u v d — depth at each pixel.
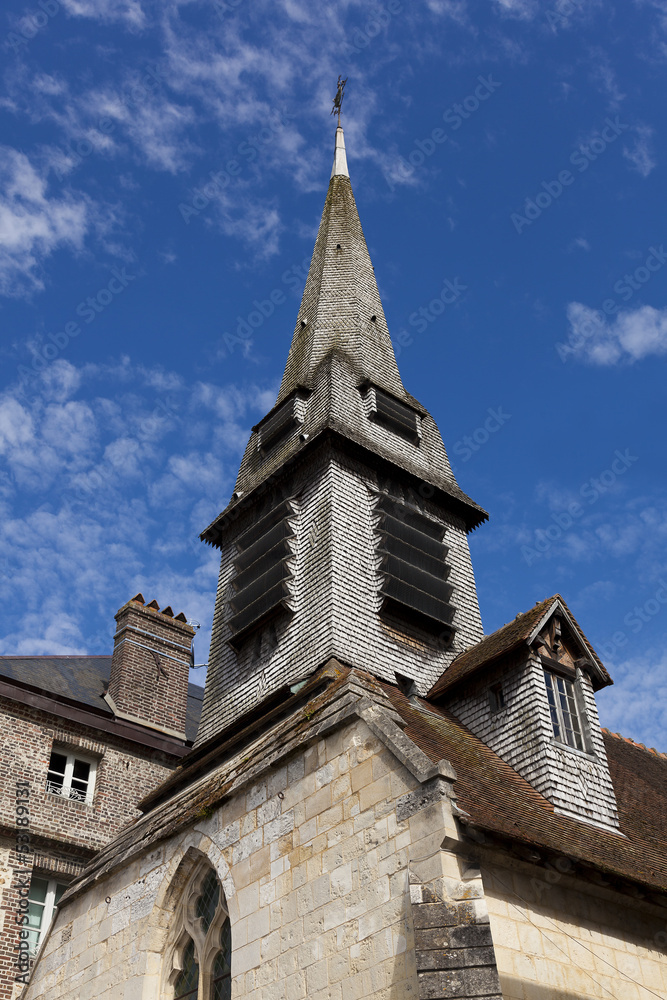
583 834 14.59
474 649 20.03
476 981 10.22
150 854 16.89
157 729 24.11
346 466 22.06
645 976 12.76
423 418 25.80
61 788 21.92
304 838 13.66
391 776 12.69
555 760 15.94
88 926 17.47
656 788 19.94
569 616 18.03
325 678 17.19
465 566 23.36
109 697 24.25
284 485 23.20
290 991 12.62
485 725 17.39
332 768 13.82
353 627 19.22
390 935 11.55
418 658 20.09
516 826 12.77
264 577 21.36
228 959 14.59
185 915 15.76
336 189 33.50
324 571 19.97
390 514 21.97
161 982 15.33
